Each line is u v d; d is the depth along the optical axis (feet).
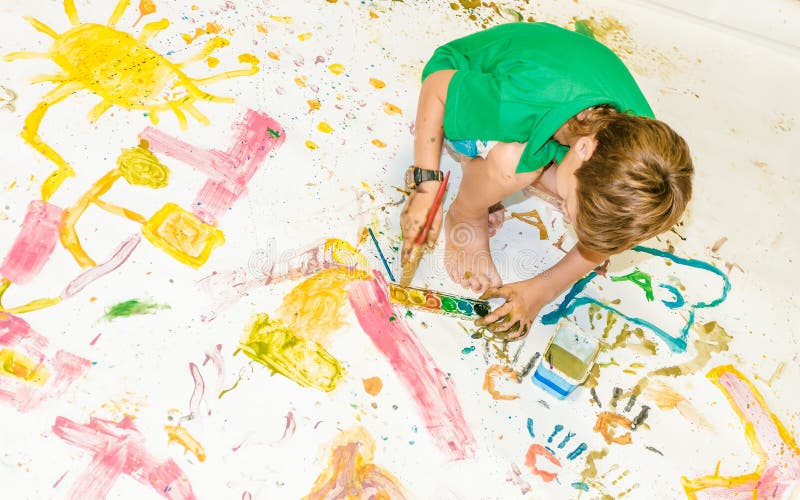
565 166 4.02
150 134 5.27
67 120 5.16
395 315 5.08
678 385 5.40
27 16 5.50
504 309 5.12
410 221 4.96
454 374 5.00
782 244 6.35
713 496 5.03
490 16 6.85
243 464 4.33
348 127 5.79
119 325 4.54
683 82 7.09
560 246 5.76
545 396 5.12
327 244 5.20
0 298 4.45
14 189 4.81
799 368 5.72
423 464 4.63
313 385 4.68
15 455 4.04
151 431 4.28
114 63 5.50
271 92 5.75
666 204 3.64
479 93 4.18
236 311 4.78
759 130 6.99
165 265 4.81
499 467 4.76
